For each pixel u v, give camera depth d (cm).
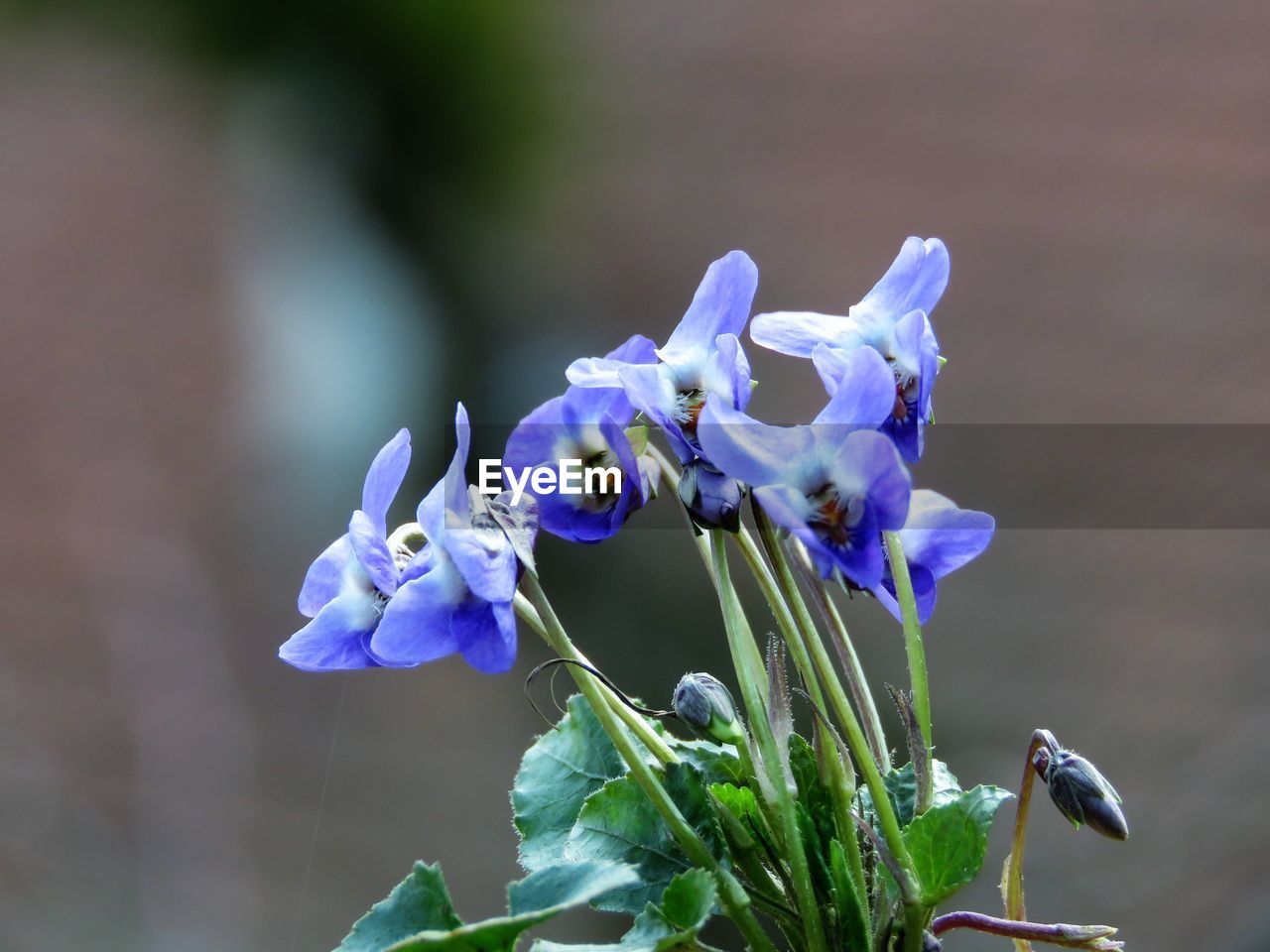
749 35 1027
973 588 734
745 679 143
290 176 881
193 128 917
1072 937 143
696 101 988
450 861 700
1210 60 995
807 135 968
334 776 752
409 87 877
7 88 945
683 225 909
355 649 152
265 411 830
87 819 742
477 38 894
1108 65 997
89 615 820
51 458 875
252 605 809
